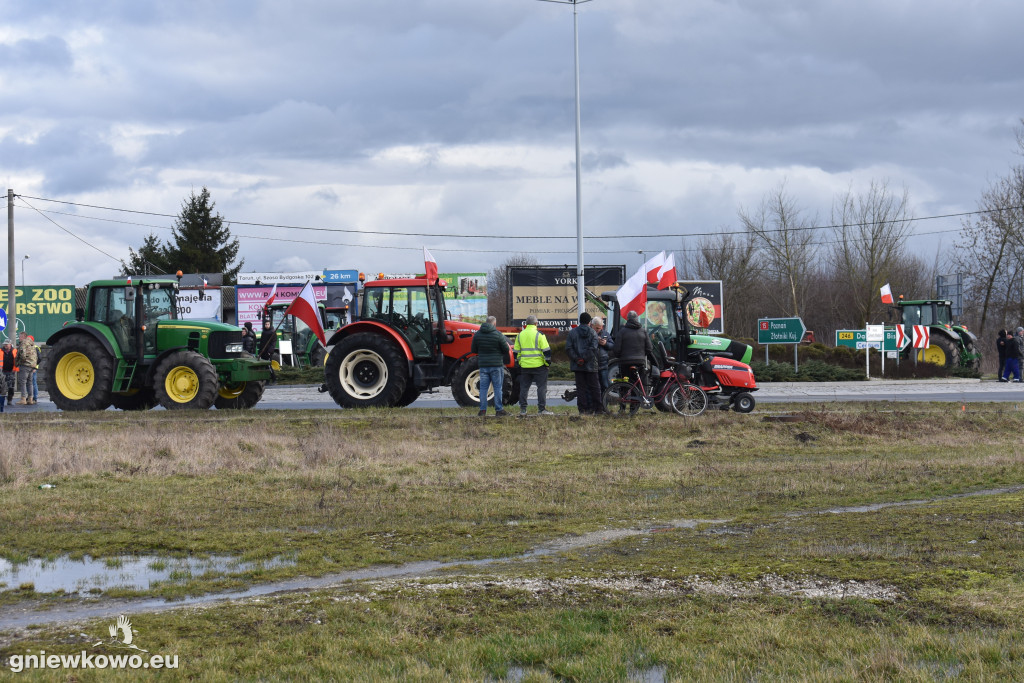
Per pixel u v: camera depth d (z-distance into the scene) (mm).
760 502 9523
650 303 19625
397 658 4785
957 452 13289
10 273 33250
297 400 23109
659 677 4523
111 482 10703
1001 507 8680
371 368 18188
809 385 26750
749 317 62469
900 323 34594
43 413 17734
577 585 6105
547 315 41844
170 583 6422
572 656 4781
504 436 14391
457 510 9086
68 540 7734
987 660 4578
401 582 6242
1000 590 5770
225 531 8117
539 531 8133
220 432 14391
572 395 17578
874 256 52719
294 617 5477
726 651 4777
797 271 57375
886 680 4348
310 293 20969
